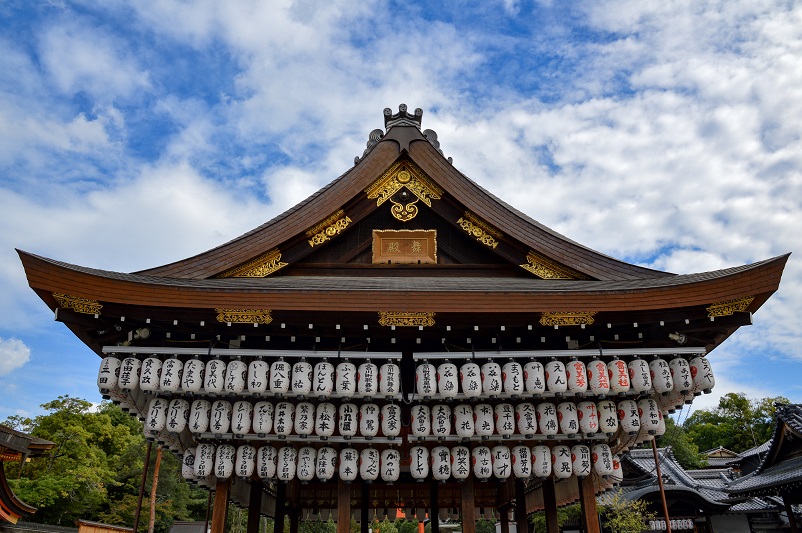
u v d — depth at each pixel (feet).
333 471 30.04
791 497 92.02
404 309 27.78
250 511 40.11
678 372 29.40
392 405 29.91
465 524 30.07
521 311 27.99
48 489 131.64
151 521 105.91
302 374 28.37
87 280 26.66
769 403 239.30
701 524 110.63
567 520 105.81
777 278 27.50
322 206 35.47
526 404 30.22
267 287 28.07
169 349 28.71
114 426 195.31
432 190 37.58
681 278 30.27
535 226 35.78
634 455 135.54
